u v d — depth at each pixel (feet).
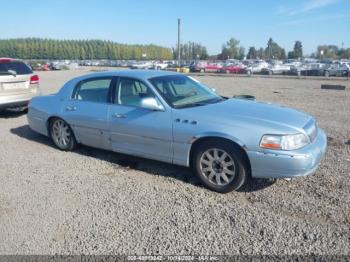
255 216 12.32
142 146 16.43
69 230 11.61
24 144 21.99
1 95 28.37
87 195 14.23
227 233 11.28
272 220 12.01
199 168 14.83
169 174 16.48
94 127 18.13
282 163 13.09
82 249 10.57
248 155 13.55
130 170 17.10
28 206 13.33
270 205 13.15
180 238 11.05
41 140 22.93
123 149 17.25
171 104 15.64
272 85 73.82
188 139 14.73
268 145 13.19
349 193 14.02
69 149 20.16
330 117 31.07
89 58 440.86
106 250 10.52
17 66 30.07
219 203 13.42
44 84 70.64
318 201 13.38
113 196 14.10
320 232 11.23
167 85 16.84
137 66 196.65
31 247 10.71
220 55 357.82
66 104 19.67
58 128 20.44
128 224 11.93
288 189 14.55
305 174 13.34
